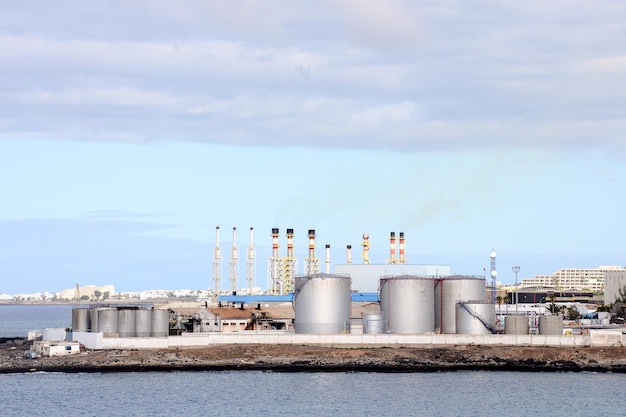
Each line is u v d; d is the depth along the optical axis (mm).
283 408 190875
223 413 186375
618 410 190250
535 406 194125
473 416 184750
